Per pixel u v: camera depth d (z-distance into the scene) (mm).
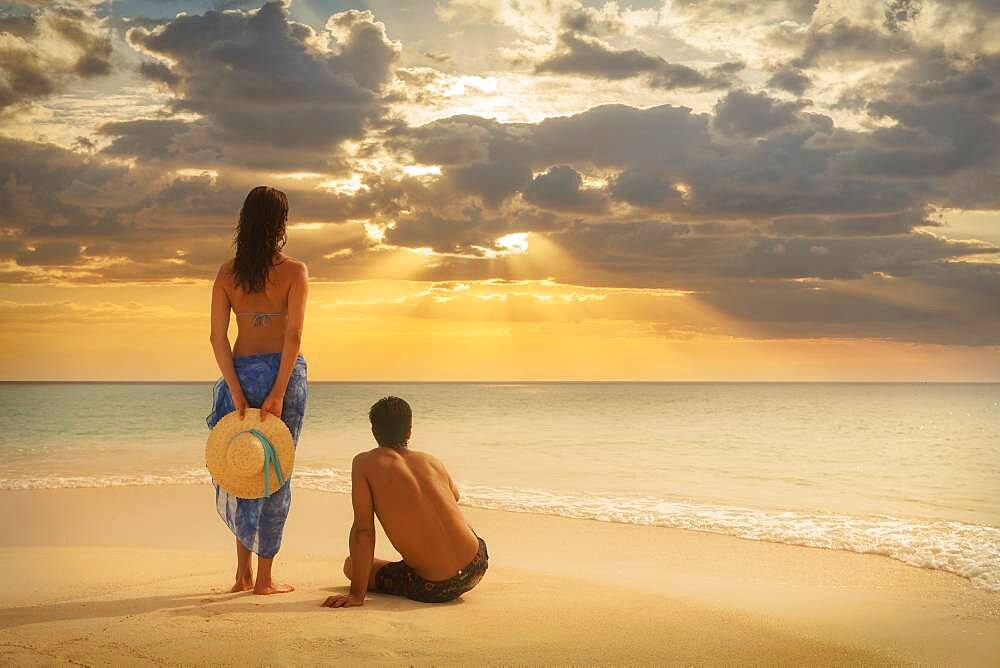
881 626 4770
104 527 8781
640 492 11836
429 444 20562
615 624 4191
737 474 14305
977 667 3924
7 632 3547
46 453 17516
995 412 43625
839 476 14109
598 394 93188
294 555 6750
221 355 4422
